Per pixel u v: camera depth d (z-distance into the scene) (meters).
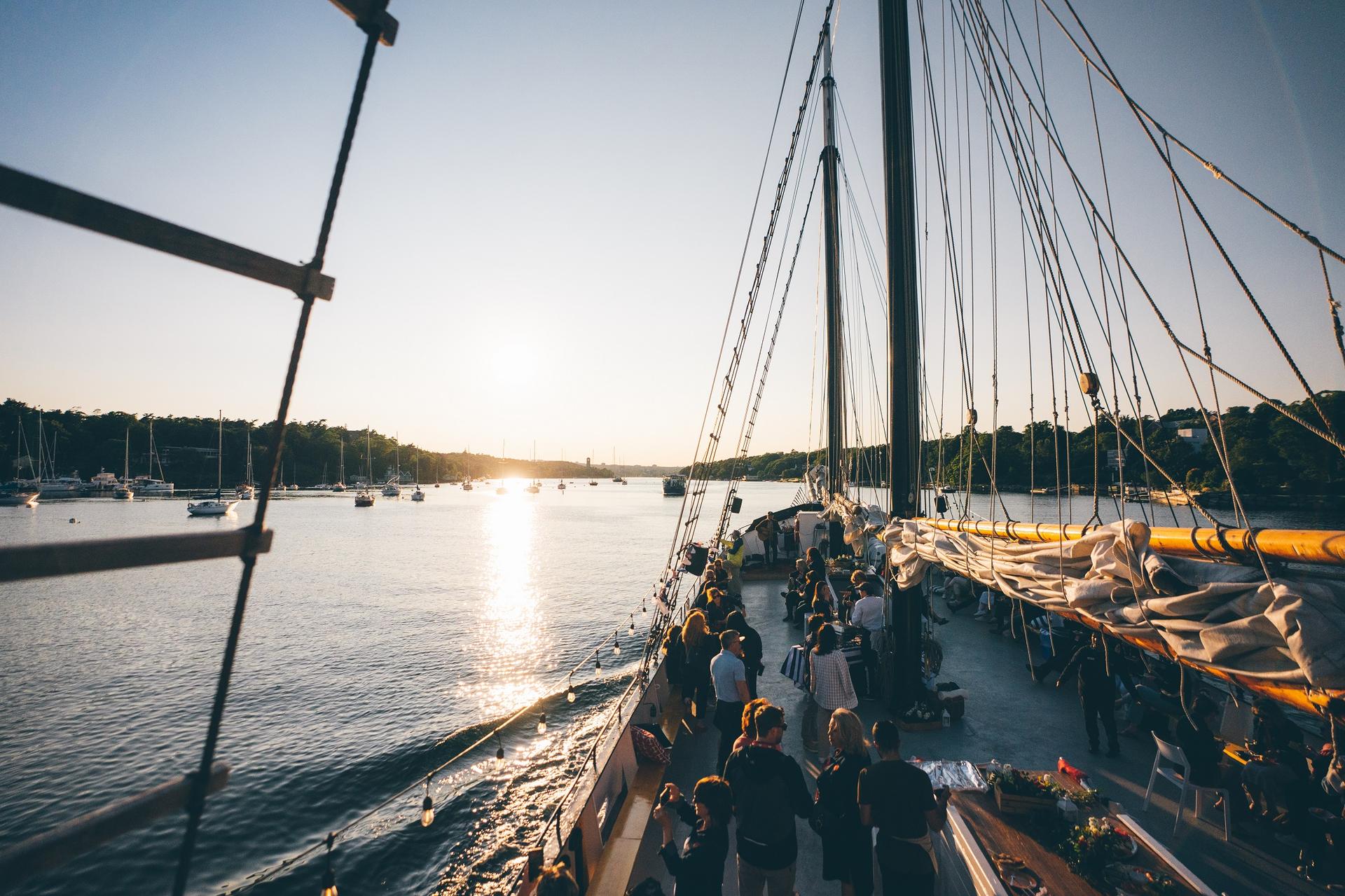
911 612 7.46
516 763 14.64
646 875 4.93
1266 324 3.04
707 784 3.95
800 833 5.60
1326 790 5.06
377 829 12.14
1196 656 2.76
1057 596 3.71
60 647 26.08
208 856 11.62
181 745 16.25
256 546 1.30
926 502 9.05
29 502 94.19
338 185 1.49
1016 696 8.27
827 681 6.32
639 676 7.89
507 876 10.80
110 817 1.08
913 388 7.57
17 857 0.97
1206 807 5.53
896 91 7.66
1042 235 5.78
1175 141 3.69
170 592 38.81
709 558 12.48
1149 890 3.85
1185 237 3.60
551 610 30.78
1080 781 5.18
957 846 4.58
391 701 18.66
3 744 16.56
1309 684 2.31
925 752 6.64
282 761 14.91
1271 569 2.68
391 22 1.53
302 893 10.58
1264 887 4.56
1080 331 5.25
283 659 23.20
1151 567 3.02
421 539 66.25
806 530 20.31
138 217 1.20
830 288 18.38
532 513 114.12
